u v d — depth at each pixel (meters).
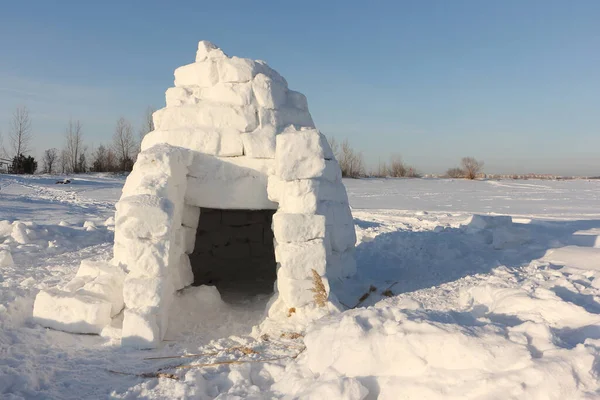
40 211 17.25
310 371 3.36
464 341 2.86
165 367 3.79
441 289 5.84
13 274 6.96
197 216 5.88
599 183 41.31
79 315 4.38
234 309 5.62
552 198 25.17
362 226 12.77
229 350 4.06
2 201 19.78
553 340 2.93
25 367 3.58
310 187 4.79
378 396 2.88
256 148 5.44
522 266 7.10
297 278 4.70
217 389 3.39
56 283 6.09
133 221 4.32
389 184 40.22
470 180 47.84
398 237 9.27
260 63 6.10
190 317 5.04
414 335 3.02
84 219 14.98
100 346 4.16
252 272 8.13
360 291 5.69
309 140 4.81
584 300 4.76
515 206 20.48
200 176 5.43
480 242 9.12
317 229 4.74
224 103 5.72
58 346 4.11
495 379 2.64
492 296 4.96
